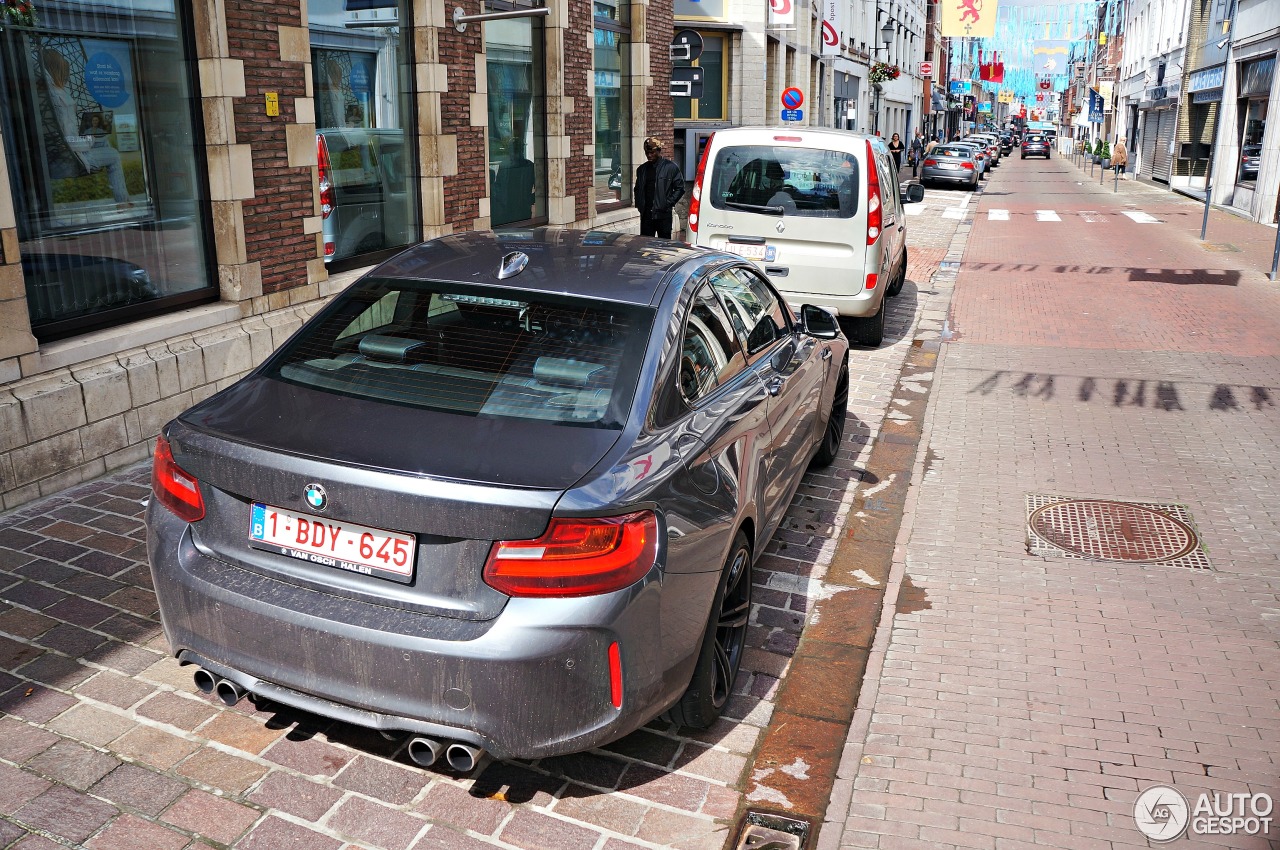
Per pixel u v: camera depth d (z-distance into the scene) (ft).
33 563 14.26
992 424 24.14
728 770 10.57
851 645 13.39
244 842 9.08
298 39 22.66
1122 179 145.28
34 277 17.54
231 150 20.97
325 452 8.98
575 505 8.46
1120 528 17.84
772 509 13.98
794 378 14.96
